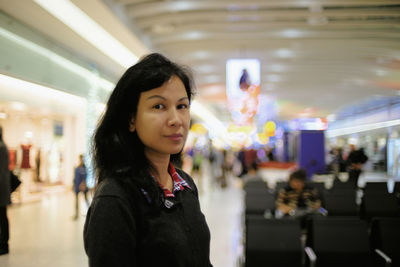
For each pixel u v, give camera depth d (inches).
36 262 157.5
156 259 28.2
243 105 339.0
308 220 122.7
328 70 453.7
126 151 30.7
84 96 302.5
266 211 174.4
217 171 487.8
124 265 26.0
